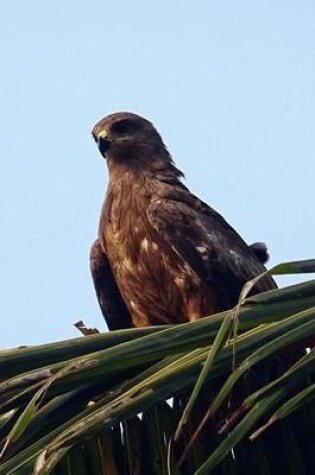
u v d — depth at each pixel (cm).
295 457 809
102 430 655
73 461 786
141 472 798
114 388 744
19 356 704
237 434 631
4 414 731
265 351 651
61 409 725
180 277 1464
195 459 823
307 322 664
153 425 809
